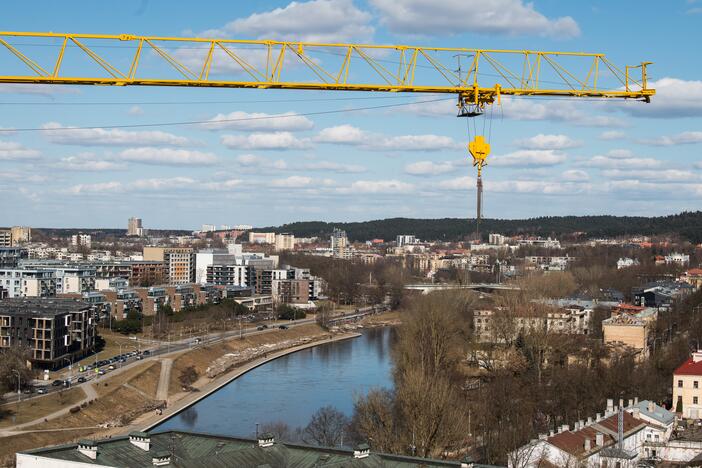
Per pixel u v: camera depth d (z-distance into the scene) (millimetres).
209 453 166000
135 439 161875
